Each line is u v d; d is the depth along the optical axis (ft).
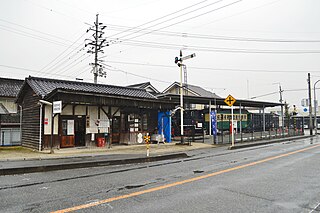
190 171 27.94
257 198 17.71
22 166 29.07
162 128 66.90
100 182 22.68
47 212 14.88
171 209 15.48
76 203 16.56
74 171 28.66
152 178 24.31
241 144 62.85
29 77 54.03
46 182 22.85
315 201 17.11
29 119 54.54
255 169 28.78
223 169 28.94
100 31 92.58
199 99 88.28
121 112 60.64
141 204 16.38
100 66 94.79
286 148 53.26
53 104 44.68
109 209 15.43
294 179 23.58
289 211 15.24
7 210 15.25
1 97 72.28
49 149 48.73
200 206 16.05
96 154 43.50
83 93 47.11
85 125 54.13
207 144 64.03
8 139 59.21
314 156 39.73
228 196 18.16
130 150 50.39
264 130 114.42
